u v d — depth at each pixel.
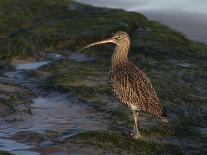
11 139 14.05
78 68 18.72
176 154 13.70
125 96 14.29
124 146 13.69
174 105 16.31
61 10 24.05
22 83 17.80
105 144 13.66
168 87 17.33
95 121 15.12
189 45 21.45
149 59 19.44
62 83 17.39
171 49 20.41
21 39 20.91
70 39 21.11
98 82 17.47
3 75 18.58
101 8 24.34
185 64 19.62
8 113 15.41
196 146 14.16
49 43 21.03
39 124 14.98
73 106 16.08
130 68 14.69
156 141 14.27
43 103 16.30
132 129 14.68
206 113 16.14
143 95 14.02
